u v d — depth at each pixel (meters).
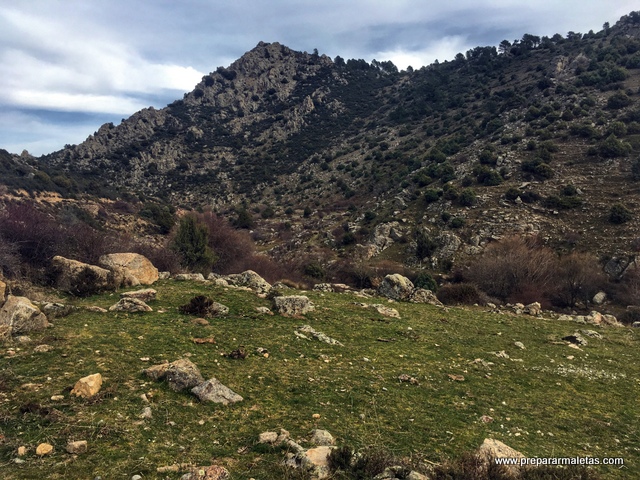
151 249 30.44
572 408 10.43
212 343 11.52
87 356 9.10
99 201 82.38
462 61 185.50
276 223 98.88
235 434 6.73
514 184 67.06
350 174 122.38
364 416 8.21
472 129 109.19
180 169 147.38
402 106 163.88
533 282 40.31
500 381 11.90
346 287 29.06
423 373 11.63
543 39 164.25
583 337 18.81
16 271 16.16
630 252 45.31
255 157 156.00
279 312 16.22
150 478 5.09
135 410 6.90
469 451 6.71
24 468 4.96
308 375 10.12
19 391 7.05
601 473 7.16
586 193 58.91
